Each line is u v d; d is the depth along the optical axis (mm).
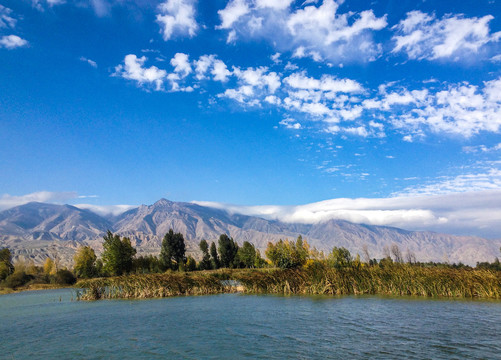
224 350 23062
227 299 49344
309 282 51094
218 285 61094
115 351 23875
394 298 42781
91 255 132750
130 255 118625
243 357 21391
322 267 53594
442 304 37594
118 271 113812
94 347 25234
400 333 25938
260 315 35344
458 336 24750
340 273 50062
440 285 43812
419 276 45531
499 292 40812
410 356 20734
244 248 151875
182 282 59875
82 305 51750
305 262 97938
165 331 29641
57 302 58969
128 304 49344
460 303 37969
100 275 128750
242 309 39625
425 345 22828
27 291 105188
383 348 22391
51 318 40219
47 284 121625
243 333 27750
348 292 48188
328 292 48562
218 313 37656
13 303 64250
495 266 73250
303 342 24344
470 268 50094
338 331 27188
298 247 111688
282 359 20781
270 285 54938
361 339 24672
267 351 22469
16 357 23656
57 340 28156
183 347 24172
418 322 29312
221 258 156250
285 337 25953
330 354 21516
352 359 20500
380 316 32250
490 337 24359
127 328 31609
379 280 47500
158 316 37438
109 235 116312
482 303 37781
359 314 33531
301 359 20703
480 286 42094
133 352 23438
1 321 40062
